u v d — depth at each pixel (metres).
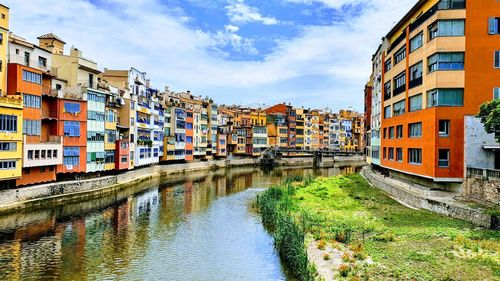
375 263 22.91
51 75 50.44
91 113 55.84
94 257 28.34
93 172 57.16
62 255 28.52
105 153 59.41
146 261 27.86
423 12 44.31
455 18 37.62
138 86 79.25
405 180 49.84
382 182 53.22
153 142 80.31
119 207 46.22
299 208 41.09
